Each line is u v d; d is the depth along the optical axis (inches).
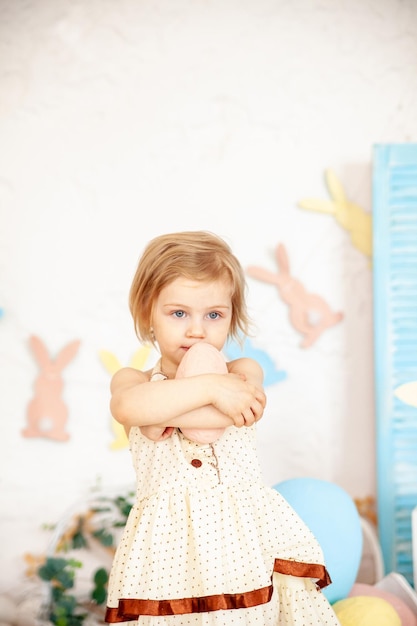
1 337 104.4
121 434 104.2
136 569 55.0
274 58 106.7
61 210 105.3
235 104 106.3
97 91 105.9
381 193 100.3
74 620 96.6
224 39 106.5
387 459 98.7
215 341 58.9
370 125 106.7
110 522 103.6
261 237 105.7
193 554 54.9
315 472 105.0
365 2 107.4
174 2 106.4
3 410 104.1
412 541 92.8
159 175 105.9
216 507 56.2
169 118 106.1
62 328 104.8
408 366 99.6
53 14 106.3
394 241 100.3
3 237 104.8
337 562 75.1
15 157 105.3
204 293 57.5
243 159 106.0
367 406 105.2
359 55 107.1
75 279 105.1
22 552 103.7
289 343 105.2
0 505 104.1
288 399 104.9
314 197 106.1
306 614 57.6
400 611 77.6
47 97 105.8
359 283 105.5
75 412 104.6
